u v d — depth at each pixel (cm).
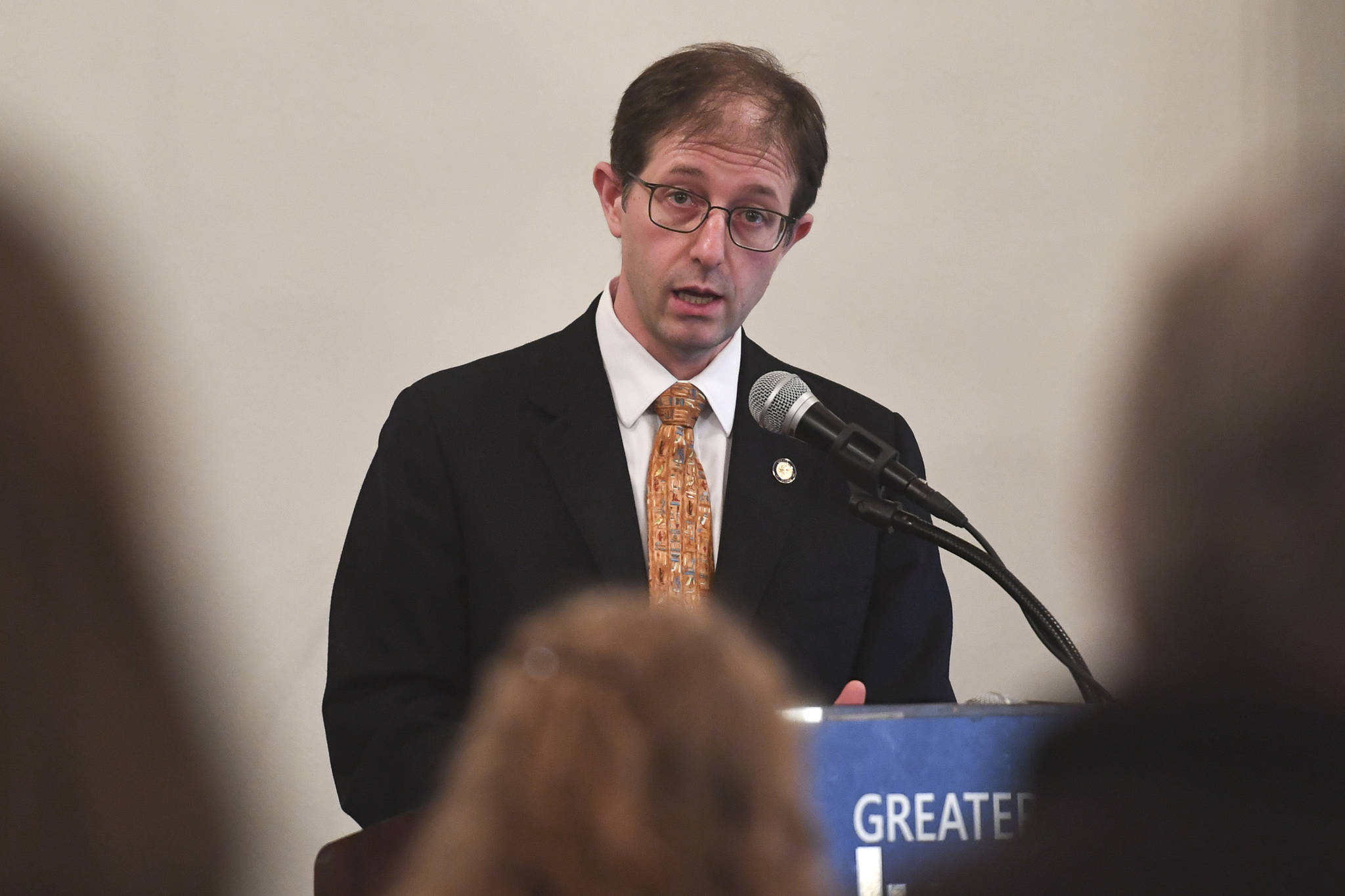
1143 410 173
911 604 744
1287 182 177
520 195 1066
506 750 181
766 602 700
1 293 182
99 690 192
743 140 669
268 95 1029
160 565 200
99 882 195
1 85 985
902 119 1130
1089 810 221
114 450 190
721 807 177
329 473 1015
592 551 686
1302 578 167
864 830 371
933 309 1123
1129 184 1148
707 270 672
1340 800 205
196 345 997
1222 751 210
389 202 1045
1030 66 1147
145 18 1009
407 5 1052
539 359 753
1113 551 178
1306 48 1142
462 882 176
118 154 996
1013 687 1090
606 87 1080
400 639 682
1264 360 164
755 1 1105
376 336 1035
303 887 959
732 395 736
